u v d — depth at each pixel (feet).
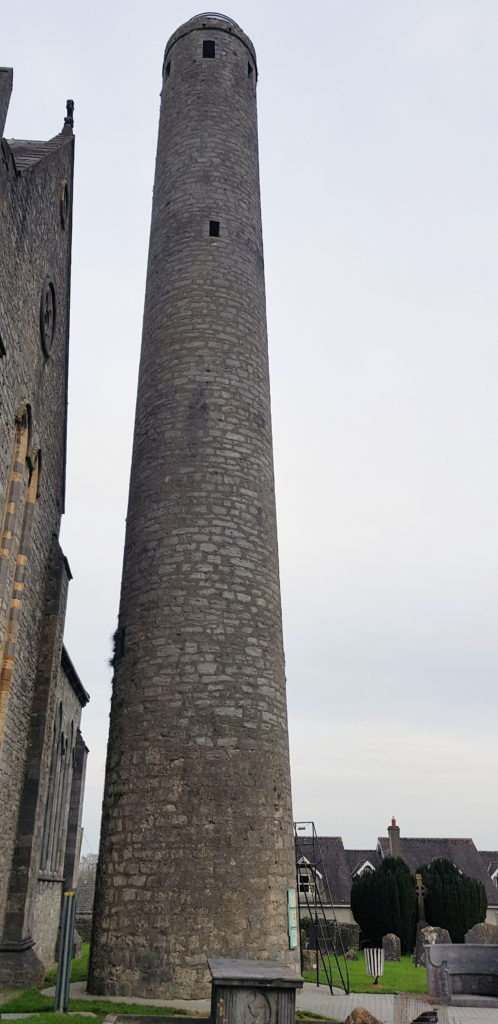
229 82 71.31
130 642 50.06
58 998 36.19
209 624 48.49
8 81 41.52
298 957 43.98
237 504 53.11
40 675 55.98
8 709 47.24
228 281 61.36
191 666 47.21
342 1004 45.52
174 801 43.93
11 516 48.21
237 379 57.67
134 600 51.26
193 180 65.41
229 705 46.60
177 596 49.37
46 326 55.98
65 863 85.30
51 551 60.85
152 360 59.41
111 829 45.70
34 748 53.26
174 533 51.42
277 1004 29.60
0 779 46.16
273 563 53.93
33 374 51.78
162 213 65.92
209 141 67.26
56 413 62.13
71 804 89.35
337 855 144.97
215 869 42.45
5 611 47.14
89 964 43.93
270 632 50.90
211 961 33.94
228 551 51.13
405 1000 45.52
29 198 48.08
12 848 49.37
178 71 72.28
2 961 45.27
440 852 159.33
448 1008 47.98
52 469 61.41
